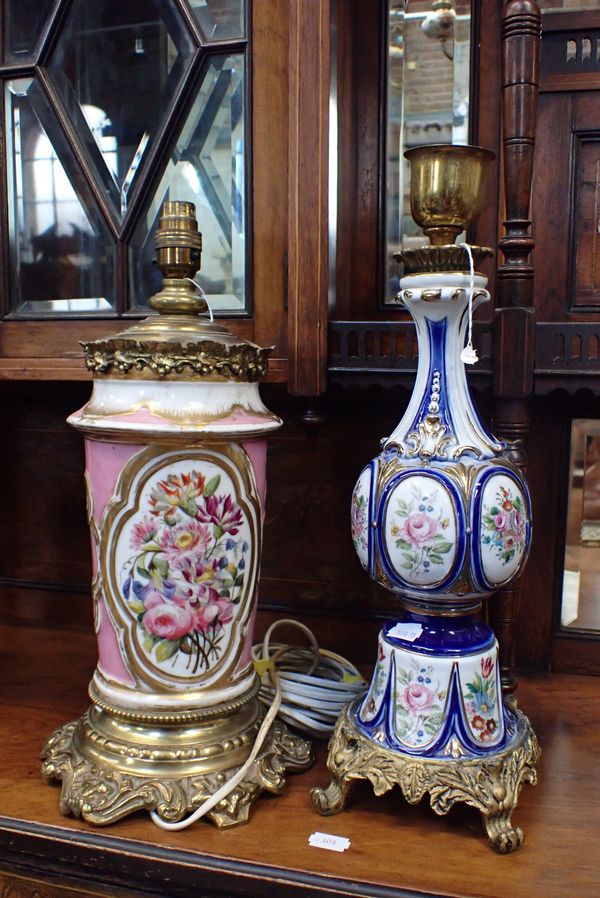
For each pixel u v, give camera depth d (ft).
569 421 2.69
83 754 2.01
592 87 2.57
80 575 3.19
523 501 1.91
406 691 1.90
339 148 2.55
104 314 2.42
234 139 2.29
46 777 2.02
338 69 2.49
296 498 2.93
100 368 1.91
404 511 1.82
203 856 1.74
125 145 2.37
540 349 2.16
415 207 1.93
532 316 2.12
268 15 2.20
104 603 1.98
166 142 2.32
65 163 2.42
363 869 1.70
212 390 1.90
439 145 1.84
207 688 2.00
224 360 1.89
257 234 2.28
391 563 1.87
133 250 2.40
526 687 2.65
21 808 1.92
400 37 2.72
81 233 2.44
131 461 1.87
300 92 2.16
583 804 1.96
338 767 1.91
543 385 2.16
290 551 2.95
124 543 1.91
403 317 2.81
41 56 2.37
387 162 2.77
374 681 2.01
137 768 1.93
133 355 1.86
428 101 2.72
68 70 2.39
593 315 2.65
